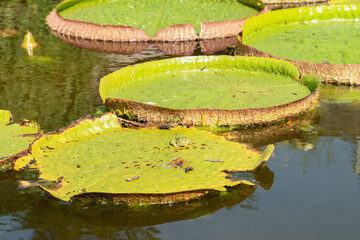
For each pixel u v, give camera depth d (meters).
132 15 8.48
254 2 8.89
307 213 2.88
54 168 3.36
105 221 2.85
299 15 7.44
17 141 3.80
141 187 3.04
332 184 3.20
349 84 5.34
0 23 8.14
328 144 3.83
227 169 3.32
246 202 3.02
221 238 2.65
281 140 3.95
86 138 3.89
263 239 2.63
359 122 4.29
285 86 4.97
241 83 5.07
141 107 4.28
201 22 8.15
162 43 7.27
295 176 3.32
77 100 4.84
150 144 3.77
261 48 6.25
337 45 6.27
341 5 7.43
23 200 3.07
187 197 3.06
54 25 7.95
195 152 3.60
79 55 6.50
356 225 2.75
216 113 4.18
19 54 6.50
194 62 5.46
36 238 2.68
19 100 4.84
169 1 9.26
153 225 2.79
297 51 6.08
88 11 8.81
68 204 3.04
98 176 3.20
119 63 6.11
